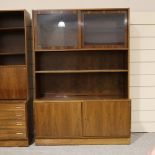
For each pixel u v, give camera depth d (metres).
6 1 3.68
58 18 3.29
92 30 3.30
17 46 3.63
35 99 3.36
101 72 3.60
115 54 3.64
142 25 3.72
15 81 3.36
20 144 3.30
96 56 3.66
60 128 3.31
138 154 3.06
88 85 3.70
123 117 3.29
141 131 3.85
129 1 3.70
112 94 3.70
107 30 3.31
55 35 3.31
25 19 3.24
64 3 3.70
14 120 3.24
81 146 3.32
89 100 3.29
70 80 3.70
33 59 3.35
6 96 3.38
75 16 3.27
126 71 3.33
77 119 3.30
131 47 3.75
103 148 3.24
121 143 3.36
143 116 3.85
